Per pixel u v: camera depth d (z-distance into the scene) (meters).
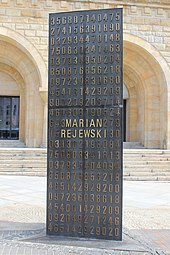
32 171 14.98
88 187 5.83
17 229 6.34
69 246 5.34
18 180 13.22
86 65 5.99
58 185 5.96
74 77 6.03
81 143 5.91
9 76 24.47
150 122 22.41
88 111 5.91
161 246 5.49
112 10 5.96
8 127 24.91
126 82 24.44
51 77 6.15
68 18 6.16
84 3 20.84
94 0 20.81
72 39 6.10
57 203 5.95
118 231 5.67
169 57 21.38
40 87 20.28
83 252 5.10
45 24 20.50
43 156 16.45
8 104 24.86
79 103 5.96
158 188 12.16
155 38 21.33
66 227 5.88
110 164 5.75
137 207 8.77
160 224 6.98
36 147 21.28
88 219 5.79
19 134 23.91
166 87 21.17
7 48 21.48
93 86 5.93
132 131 24.34
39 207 8.43
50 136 6.07
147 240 5.81
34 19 20.42
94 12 6.05
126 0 21.03
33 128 21.89
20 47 20.67
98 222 5.75
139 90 23.80
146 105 22.66
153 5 21.28
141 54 21.86
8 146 22.94
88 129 5.89
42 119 21.31
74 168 5.91
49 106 6.12
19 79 23.97
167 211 8.30
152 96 22.44
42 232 6.15
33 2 20.42
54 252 5.07
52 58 6.17
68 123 5.99
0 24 20.05
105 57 5.92
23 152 16.72
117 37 5.90
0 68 23.98
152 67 22.05
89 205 5.80
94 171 5.82
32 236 5.88
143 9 21.27
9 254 4.96
